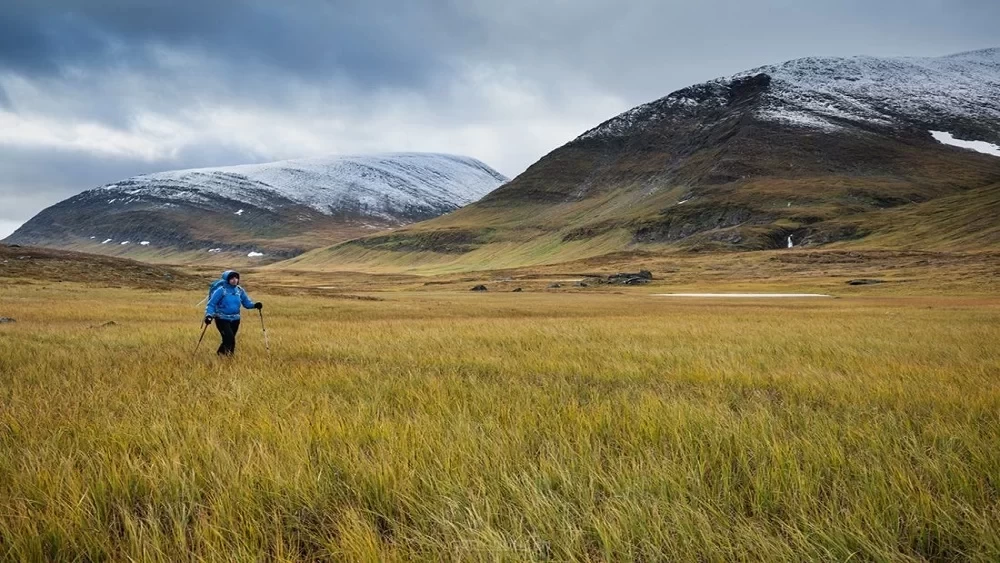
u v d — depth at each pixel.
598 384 8.77
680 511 3.33
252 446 4.56
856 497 3.60
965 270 87.69
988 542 2.99
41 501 3.59
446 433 5.05
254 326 21.28
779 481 3.86
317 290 72.56
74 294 42.81
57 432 5.18
